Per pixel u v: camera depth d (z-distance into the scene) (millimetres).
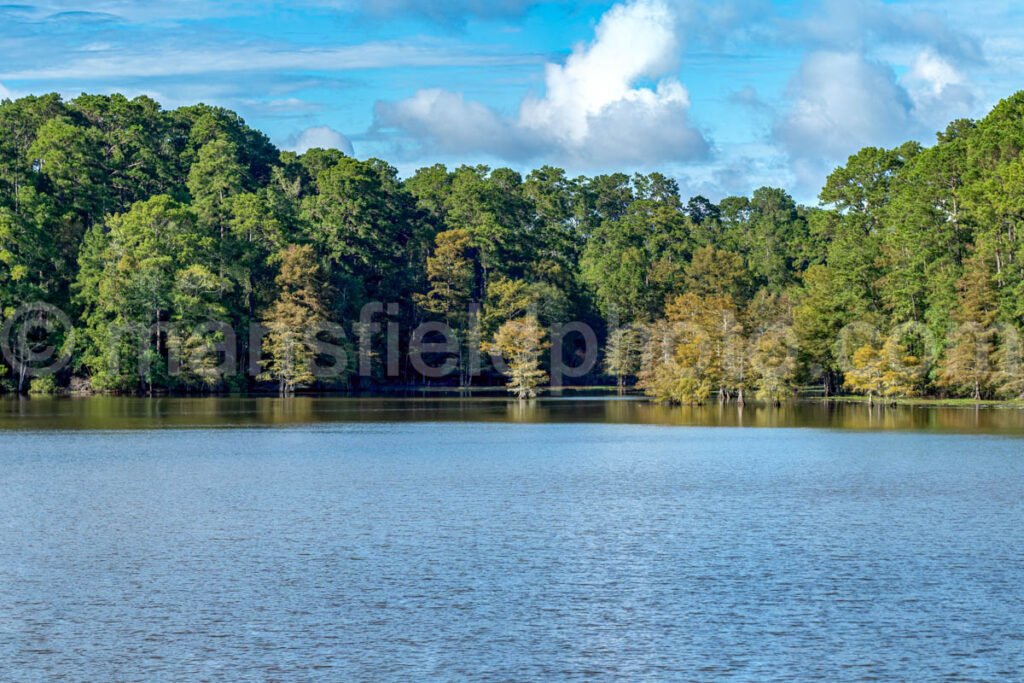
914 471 68438
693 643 33219
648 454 78875
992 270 132875
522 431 99125
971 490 60188
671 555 44000
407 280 192000
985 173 139500
